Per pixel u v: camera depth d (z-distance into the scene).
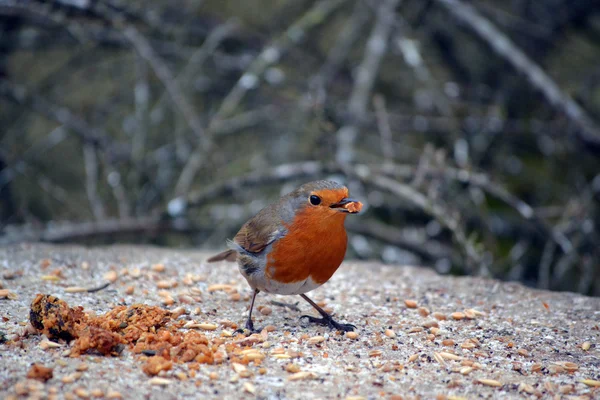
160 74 13.23
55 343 6.00
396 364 6.18
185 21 16.19
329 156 12.99
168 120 17.30
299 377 5.78
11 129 16.64
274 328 7.05
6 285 7.86
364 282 9.00
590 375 6.08
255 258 7.03
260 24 17.88
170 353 5.97
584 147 13.67
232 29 15.42
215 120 13.53
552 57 17.44
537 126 14.40
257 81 14.24
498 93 15.16
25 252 9.35
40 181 15.05
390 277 9.28
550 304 8.07
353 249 14.59
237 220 15.05
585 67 17.16
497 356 6.48
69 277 8.34
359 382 5.77
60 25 14.45
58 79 17.47
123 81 17.20
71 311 6.29
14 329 6.41
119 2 13.67
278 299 8.15
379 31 14.38
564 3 16.20
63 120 14.62
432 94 14.31
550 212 13.52
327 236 6.76
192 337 6.32
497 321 7.46
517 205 11.94
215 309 7.62
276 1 17.95
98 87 18.34
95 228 13.41
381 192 15.07
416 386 5.74
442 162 11.91
